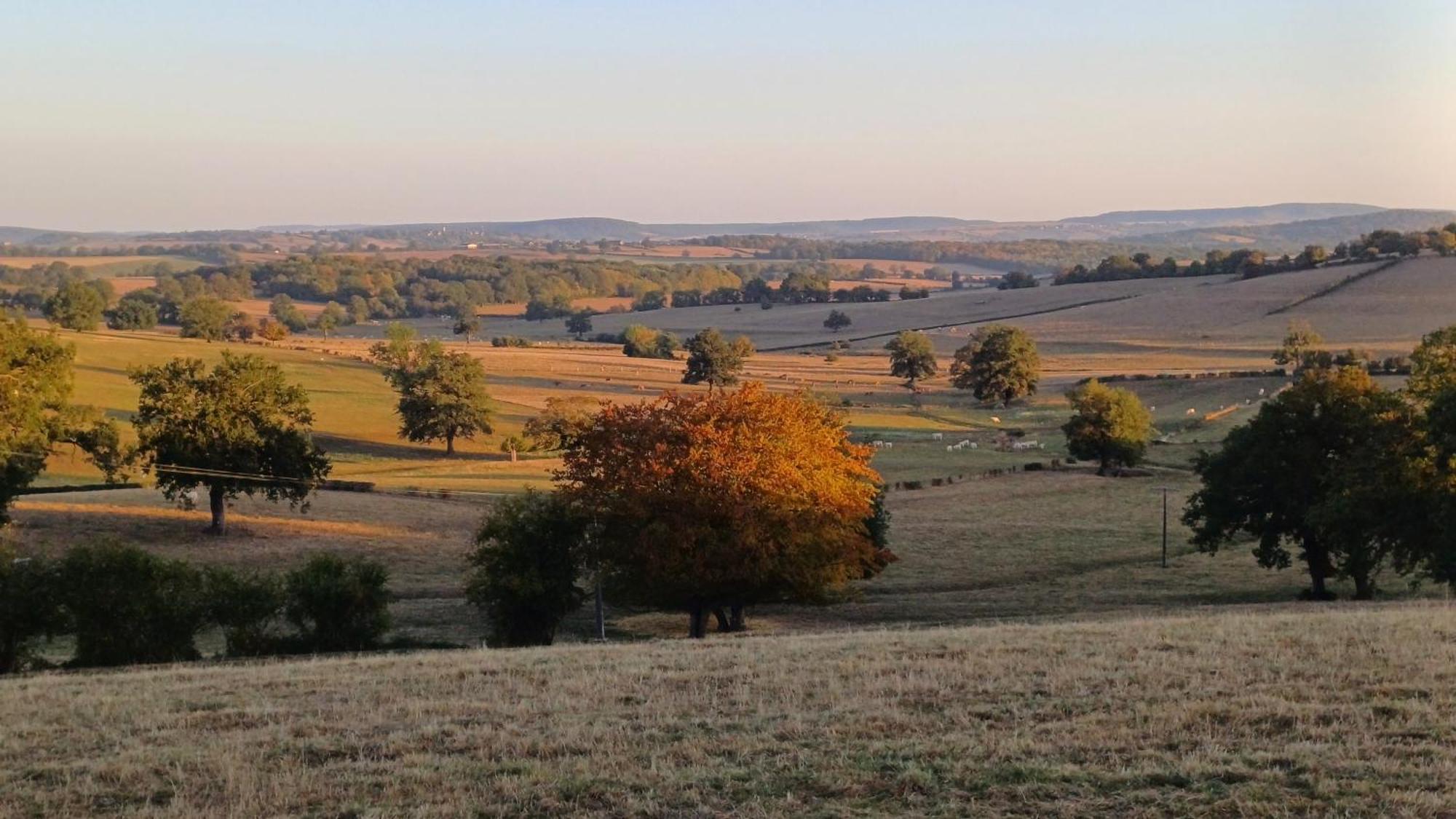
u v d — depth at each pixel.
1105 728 13.70
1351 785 11.41
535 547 38.59
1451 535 38.84
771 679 17.45
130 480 70.94
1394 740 12.87
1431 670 15.93
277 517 63.22
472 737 14.61
